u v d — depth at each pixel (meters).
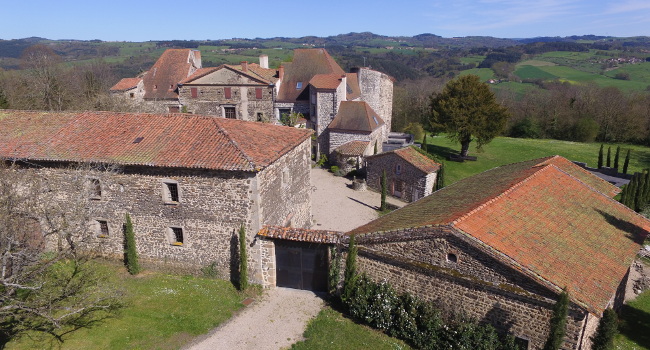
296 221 24.62
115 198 19.78
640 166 51.19
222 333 16.19
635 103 64.75
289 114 46.16
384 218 20.22
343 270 17.69
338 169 42.16
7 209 14.19
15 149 19.98
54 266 19.77
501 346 13.42
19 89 44.62
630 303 18.75
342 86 44.53
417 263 14.85
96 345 15.11
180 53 51.03
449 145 57.22
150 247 20.11
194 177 18.56
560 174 20.97
